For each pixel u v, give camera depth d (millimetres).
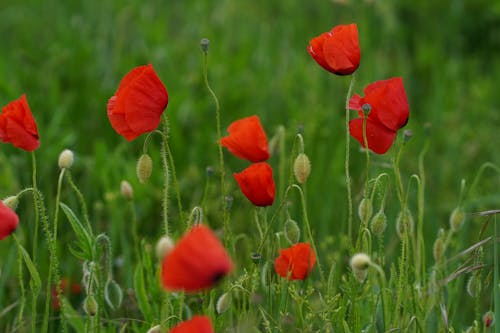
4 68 7273
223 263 2465
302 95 7348
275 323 3543
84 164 6184
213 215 5684
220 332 3840
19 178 5957
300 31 8906
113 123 3326
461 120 7098
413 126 6867
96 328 3604
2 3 9742
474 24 8578
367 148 3379
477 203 5574
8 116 3414
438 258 3674
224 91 7090
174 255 2463
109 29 8211
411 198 5457
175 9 9367
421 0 8648
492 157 6578
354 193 5859
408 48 8664
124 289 4777
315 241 5359
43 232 5312
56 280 3584
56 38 8336
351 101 3484
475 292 3697
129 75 3391
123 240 4750
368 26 8398
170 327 3611
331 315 3703
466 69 8188
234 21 8922
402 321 3562
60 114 6379
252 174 3420
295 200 5555
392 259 4859
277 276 4086
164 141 3439
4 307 4801
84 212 3676
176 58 7797
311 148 6270
